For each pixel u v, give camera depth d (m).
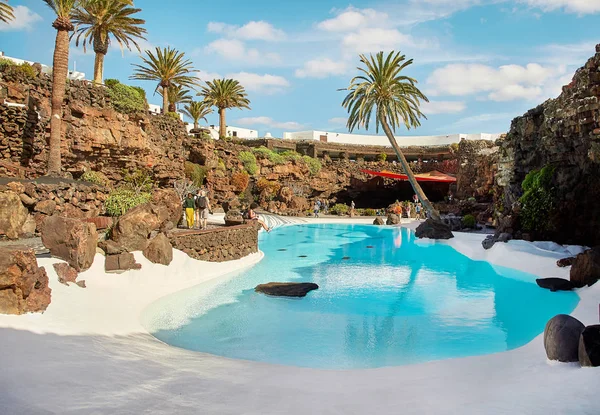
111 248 9.61
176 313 8.47
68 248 8.33
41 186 12.31
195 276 11.26
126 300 8.33
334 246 20.02
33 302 5.97
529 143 17.42
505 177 19.59
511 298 9.95
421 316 8.58
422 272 13.55
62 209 12.79
